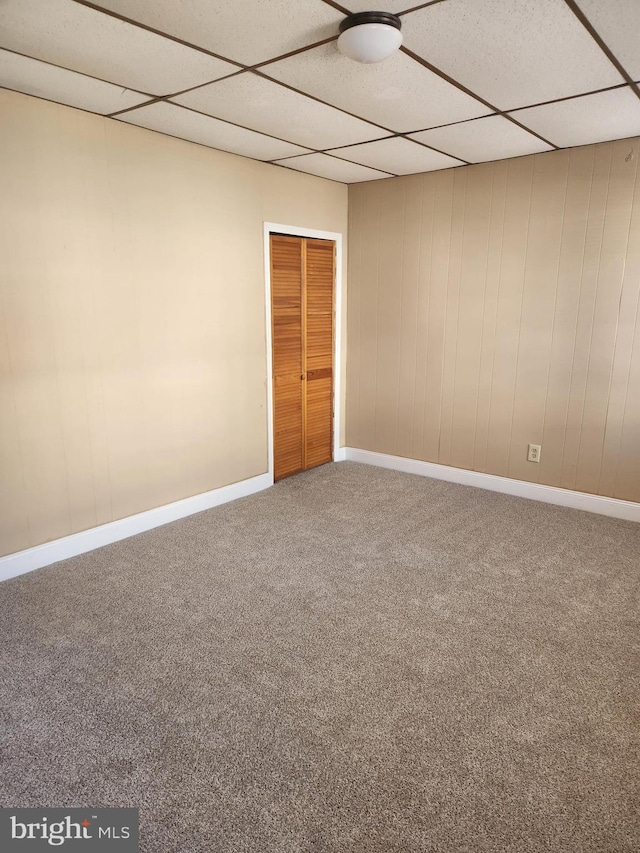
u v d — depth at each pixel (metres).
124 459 3.19
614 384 3.47
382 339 4.47
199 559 2.98
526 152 3.47
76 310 2.85
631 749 1.72
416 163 3.74
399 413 4.48
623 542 3.18
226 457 3.82
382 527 3.41
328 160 3.67
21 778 1.60
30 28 1.87
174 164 3.19
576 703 1.92
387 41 1.79
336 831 1.45
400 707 1.89
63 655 2.16
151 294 3.19
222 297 3.60
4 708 1.88
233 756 1.68
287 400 4.26
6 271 2.56
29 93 2.50
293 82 2.33
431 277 4.12
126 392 3.14
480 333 3.95
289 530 3.36
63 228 2.74
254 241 3.75
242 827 1.46
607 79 2.28
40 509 2.85
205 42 1.97
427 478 4.36
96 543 3.10
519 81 2.30
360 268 4.50
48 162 2.64
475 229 3.85
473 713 1.87
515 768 1.65
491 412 4.00
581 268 3.47
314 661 2.13
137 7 1.73
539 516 3.58
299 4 1.71
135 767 1.64
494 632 2.32
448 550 3.09
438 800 1.54
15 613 2.45
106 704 1.90
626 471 3.51
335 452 4.81
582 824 1.48
